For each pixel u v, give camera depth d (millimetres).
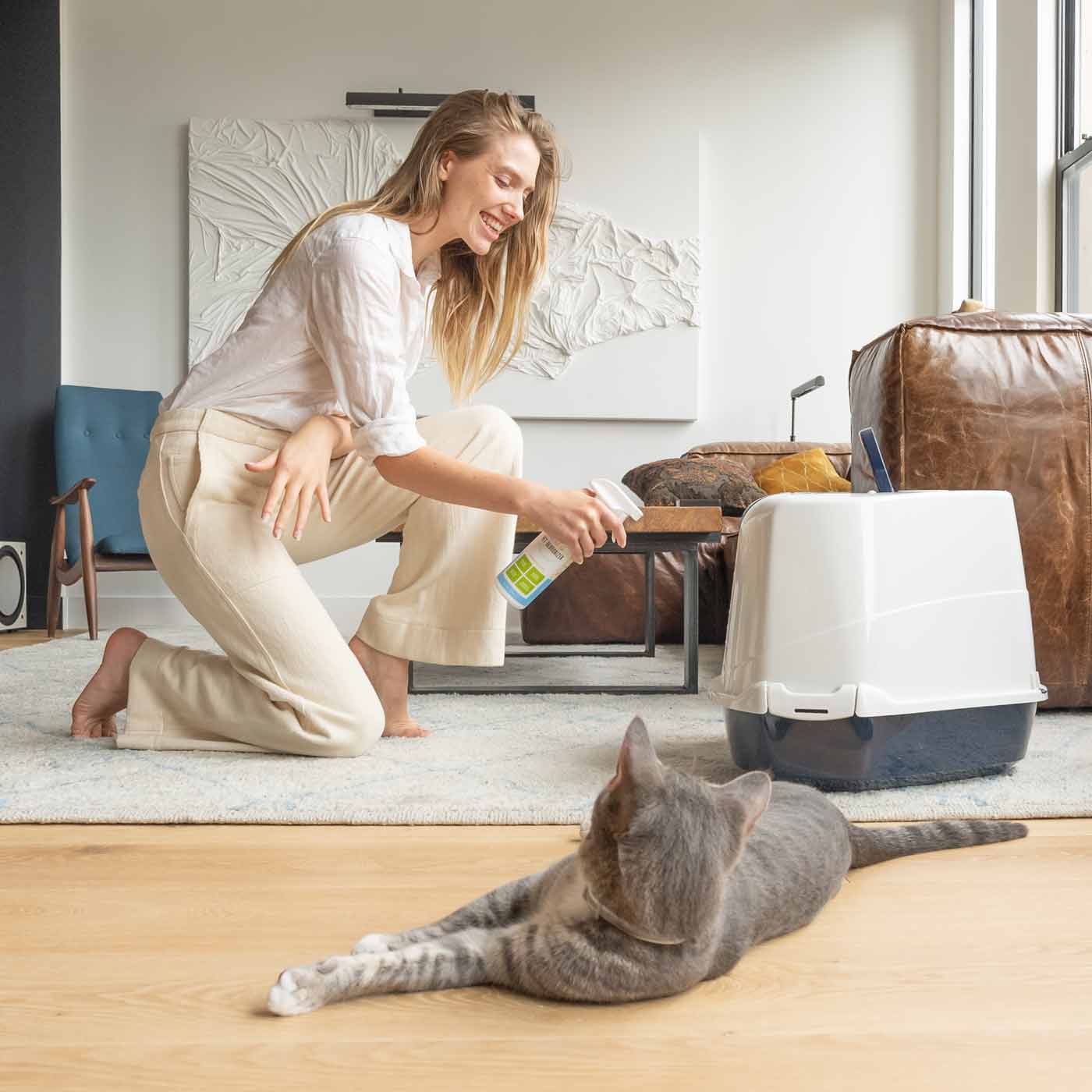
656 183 5301
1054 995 833
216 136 5215
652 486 3969
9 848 1243
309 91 5293
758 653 1491
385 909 1021
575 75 5320
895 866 1171
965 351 2088
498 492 1561
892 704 1444
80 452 4902
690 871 768
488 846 1252
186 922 985
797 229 5379
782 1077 701
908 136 5395
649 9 5340
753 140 5375
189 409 1770
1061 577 2109
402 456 1615
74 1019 775
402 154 5266
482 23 5312
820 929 976
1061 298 4465
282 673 1726
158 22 5262
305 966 794
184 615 5215
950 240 5277
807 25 5383
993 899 1059
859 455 2234
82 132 5250
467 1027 765
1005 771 1595
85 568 4301
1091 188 4242
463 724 2084
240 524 1738
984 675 1521
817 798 1150
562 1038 750
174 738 1803
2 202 5102
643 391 5266
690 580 2529
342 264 1638
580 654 3387
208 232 5219
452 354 1936
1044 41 4445
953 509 1502
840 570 1448
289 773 1608
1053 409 2092
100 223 5258
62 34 5230
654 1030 765
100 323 5258
